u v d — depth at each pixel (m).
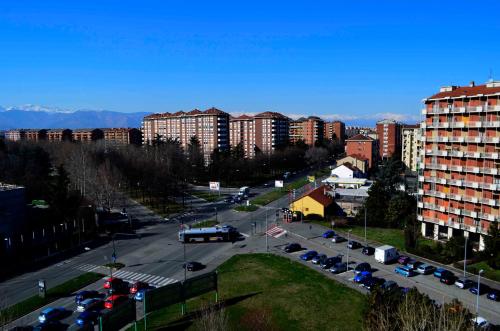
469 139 84.38
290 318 55.16
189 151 198.62
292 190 158.00
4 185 97.75
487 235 75.62
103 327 45.16
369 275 68.00
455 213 86.38
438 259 77.56
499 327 51.59
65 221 96.25
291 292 63.53
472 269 71.50
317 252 82.69
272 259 79.44
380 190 106.19
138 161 155.75
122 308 47.59
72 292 64.31
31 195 123.62
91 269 74.88
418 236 92.75
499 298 60.19
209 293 63.78
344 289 64.56
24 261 78.75
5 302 59.88
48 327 50.69
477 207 83.62
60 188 97.00
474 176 84.25
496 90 81.12
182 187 150.62
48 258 80.88
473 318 45.59
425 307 36.84
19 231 91.25
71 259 80.44
